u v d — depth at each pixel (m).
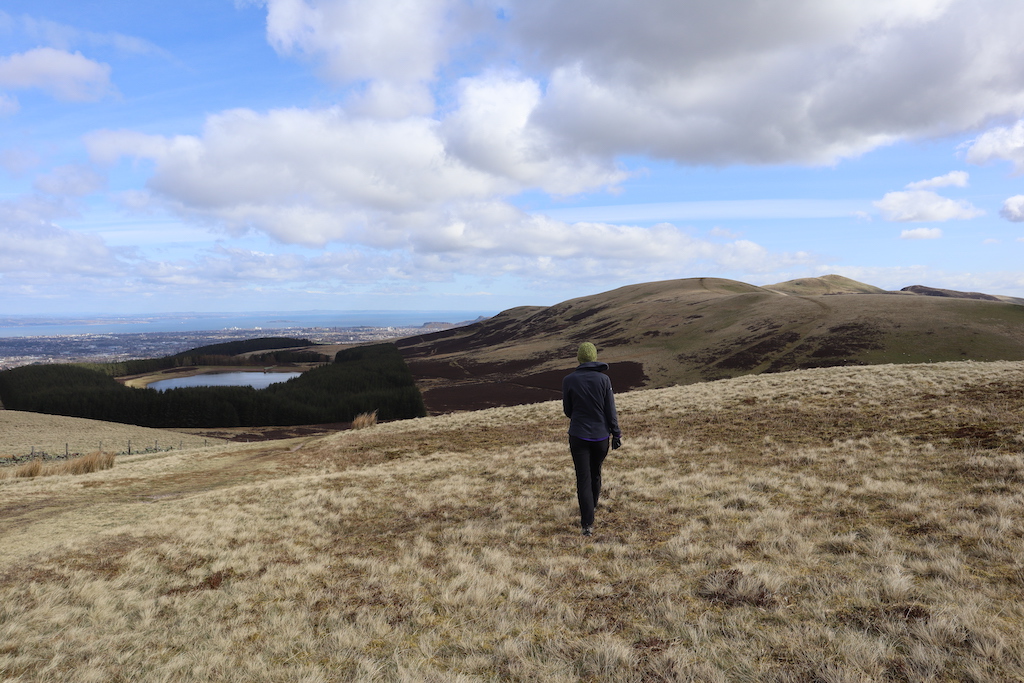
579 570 5.48
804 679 3.17
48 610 5.57
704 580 4.86
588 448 6.96
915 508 6.35
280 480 15.55
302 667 4.02
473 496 10.06
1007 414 11.50
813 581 4.56
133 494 16.52
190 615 5.38
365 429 30.66
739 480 9.16
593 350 7.19
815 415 15.62
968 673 3.01
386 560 6.62
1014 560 4.52
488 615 4.59
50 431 59.72
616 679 3.39
